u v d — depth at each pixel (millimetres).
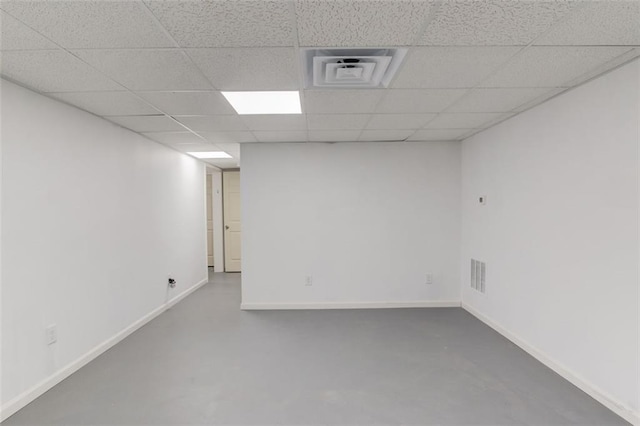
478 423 2064
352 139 4199
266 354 3051
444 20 1522
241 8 1419
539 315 2852
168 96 2510
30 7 1379
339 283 4430
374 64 2053
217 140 4164
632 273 2016
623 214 2064
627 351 2051
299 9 1430
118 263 3367
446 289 4438
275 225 4406
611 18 1507
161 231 4336
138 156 3764
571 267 2482
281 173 4375
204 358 2975
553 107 2633
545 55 1888
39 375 2377
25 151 2287
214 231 7156
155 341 3363
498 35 1663
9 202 2168
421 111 2957
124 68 2010
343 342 3307
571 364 2500
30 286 2314
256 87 2334
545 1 1381
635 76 1969
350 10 1439
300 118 3152
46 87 2291
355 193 4391
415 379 2588
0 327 2098
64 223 2631
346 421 2100
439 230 4406
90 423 2070
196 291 5441
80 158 2818
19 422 2070
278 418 2131
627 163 2033
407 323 3814
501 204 3410
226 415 2160
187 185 5227
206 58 1891
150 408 2227
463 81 2268
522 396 2336
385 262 4426
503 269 3391
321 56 1975
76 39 1663
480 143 3826
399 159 4383
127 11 1427
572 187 2459
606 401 2191
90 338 2932
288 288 4438
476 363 2832
